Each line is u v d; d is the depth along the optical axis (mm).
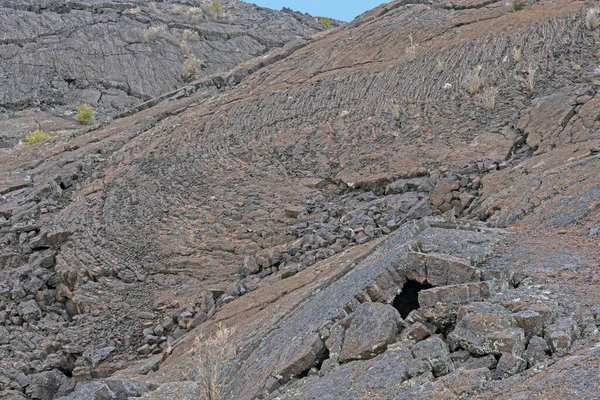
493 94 14805
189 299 12141
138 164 18609
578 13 17641
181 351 9672
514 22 18703
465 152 13133
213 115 20703
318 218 13242
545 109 13055
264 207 14453
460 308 5176
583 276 5680
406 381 4574
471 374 4406
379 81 18688
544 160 10852
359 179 14023
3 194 18172
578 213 7730
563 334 4539
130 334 11547
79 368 10789
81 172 19312
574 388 3926
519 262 6336
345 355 5293
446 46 19078
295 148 16797
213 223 14484
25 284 13844
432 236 7109
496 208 9680
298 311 7477
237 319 9805
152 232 14773
